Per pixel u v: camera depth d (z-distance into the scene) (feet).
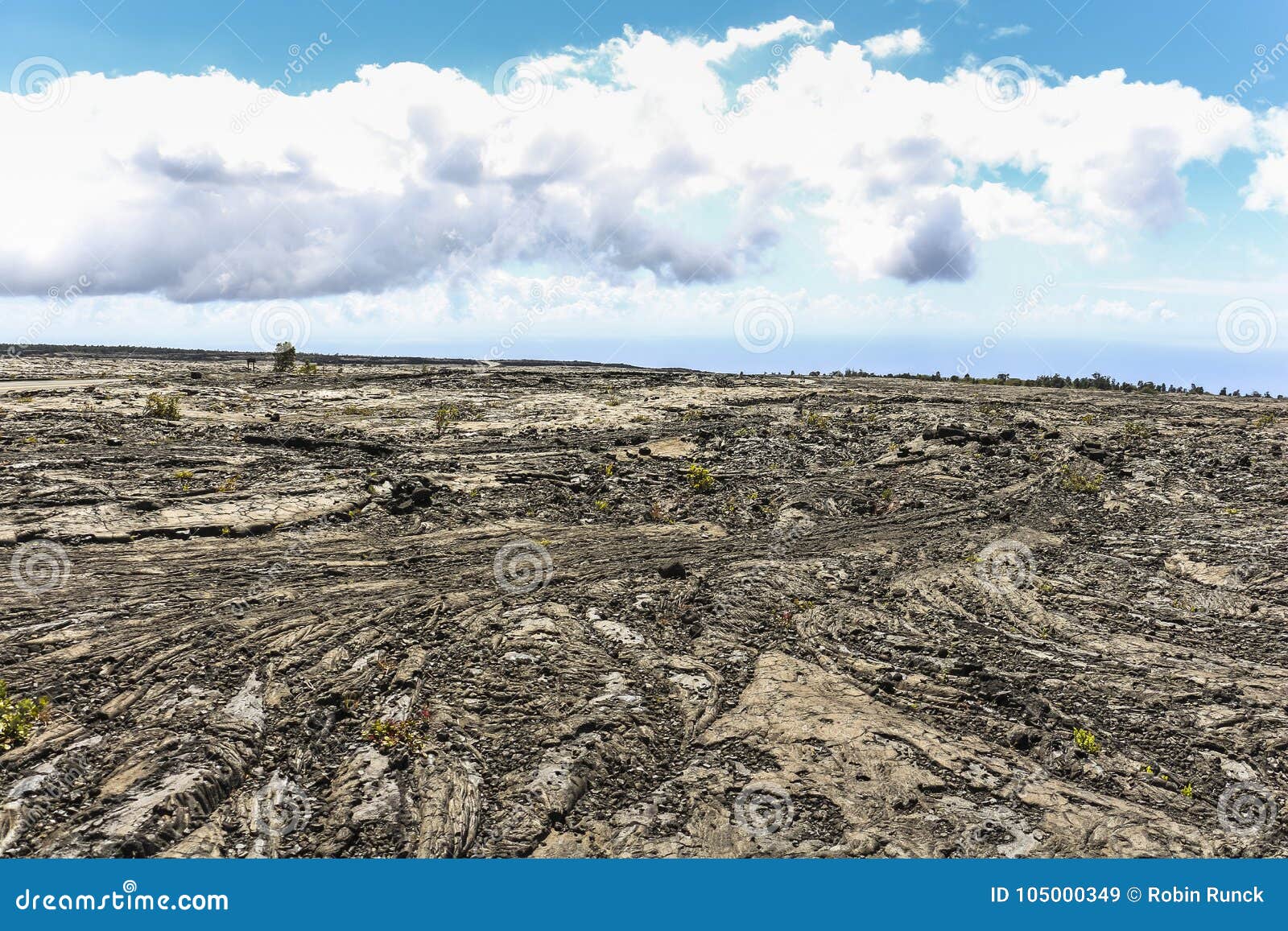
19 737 22.22
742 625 34.17
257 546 39.22
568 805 21.83
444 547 41.55
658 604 35.53
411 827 20.49
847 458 67.46
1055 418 87.66
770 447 68.59
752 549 44.96
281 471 50.01
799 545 46.03
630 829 21.22
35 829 19.34
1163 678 30.14
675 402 93.15
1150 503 56.24
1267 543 45.52
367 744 23.71
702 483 56.65
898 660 31.50
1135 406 100.58
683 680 28.81
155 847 19.19
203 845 19.51
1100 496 58.13
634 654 30.58
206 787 21.04
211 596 32.71
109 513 39.78
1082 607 37.58
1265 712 27.55
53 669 25.82
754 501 54.19
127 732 23.12
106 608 30.66
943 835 21.29
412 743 23.77
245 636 29.37
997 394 111.24
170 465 48.62
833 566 42.29
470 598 34.76
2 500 39.78
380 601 33.68
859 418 84.43
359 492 47.32
